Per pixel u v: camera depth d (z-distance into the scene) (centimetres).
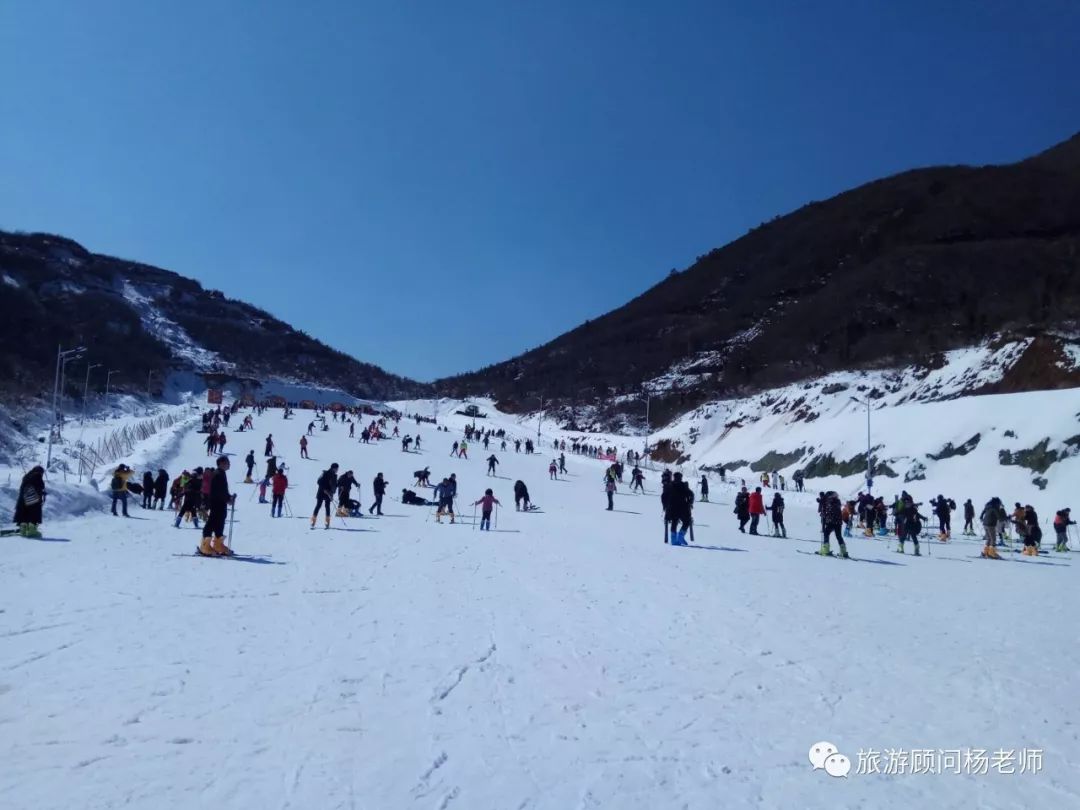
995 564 2034
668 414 10600
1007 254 10062
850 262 14200
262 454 4438
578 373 14912
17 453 3841
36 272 13362
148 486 2442
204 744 542
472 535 2100
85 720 576
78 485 2267
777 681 774
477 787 497
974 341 7750
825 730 638
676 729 624
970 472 3916
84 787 466
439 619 984
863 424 5009
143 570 1242
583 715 646
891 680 796
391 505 3006
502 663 790
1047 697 750
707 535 2422
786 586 1414
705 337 14162
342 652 800
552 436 9550
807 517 3394
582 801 486
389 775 507
